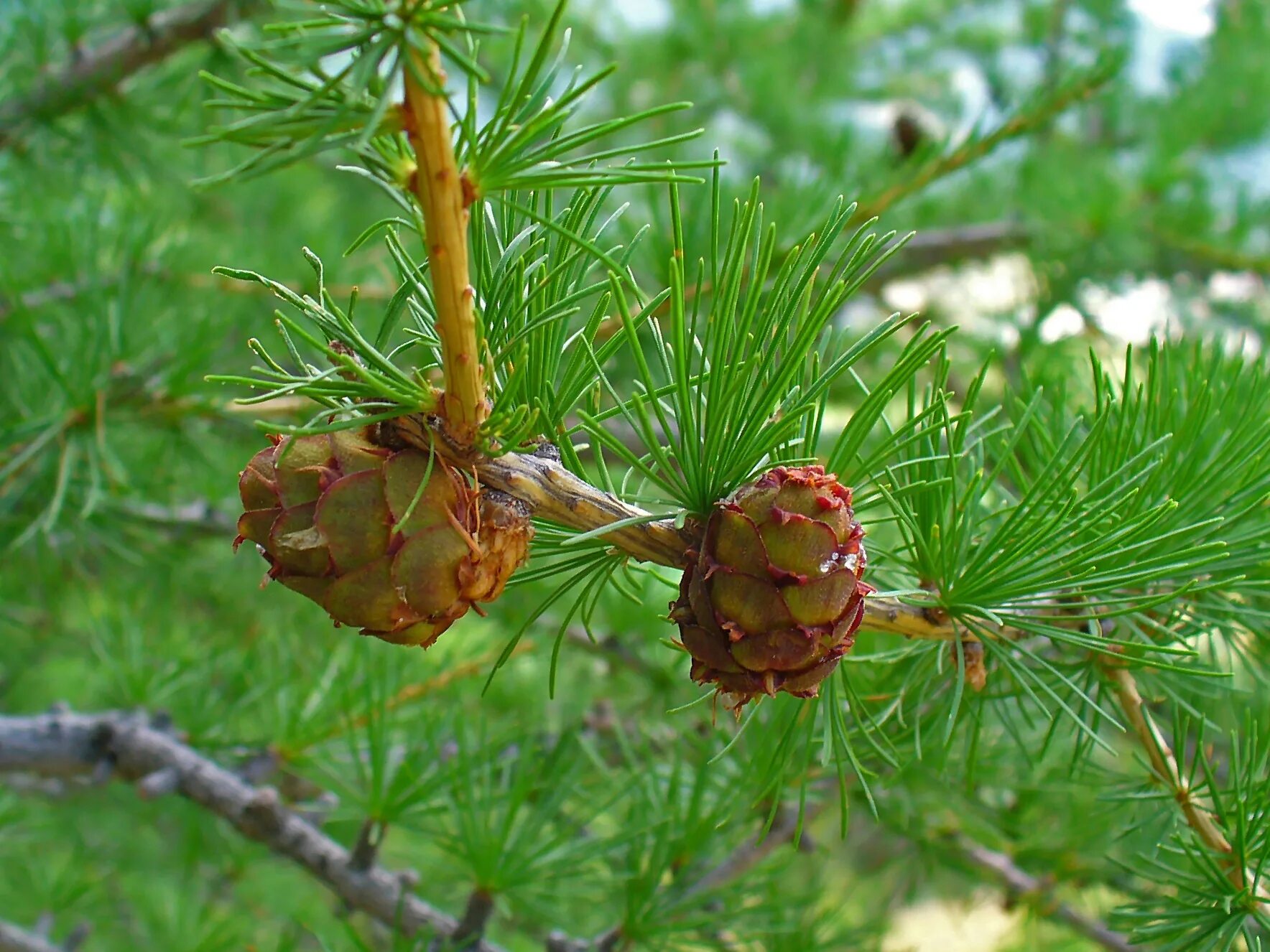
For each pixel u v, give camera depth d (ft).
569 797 1.09
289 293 0.68
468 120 0.60
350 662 1.20
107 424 1.40
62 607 1.99
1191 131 2.63
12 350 1.46
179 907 1.80
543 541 0.77
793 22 3.57
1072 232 2.24
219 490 1.64
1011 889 1.24
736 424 0.72
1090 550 0.77
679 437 0.75
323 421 0.69
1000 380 2.03
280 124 0.59
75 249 1.54
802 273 0.74
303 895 2.07
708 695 0.76
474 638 1.51
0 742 1.11
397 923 0.96
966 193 2.56
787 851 1.21
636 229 1.22
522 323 0.72
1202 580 0.88
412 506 0.65
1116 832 1.14
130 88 1.72
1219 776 1.09
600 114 2.78
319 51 0.57
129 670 1.29
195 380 1.38
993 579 0.78
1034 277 2.26
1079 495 0.91
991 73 3.25
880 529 1.05
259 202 2.30
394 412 0.67
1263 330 2.48
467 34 0.62
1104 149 2.88
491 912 1.01
